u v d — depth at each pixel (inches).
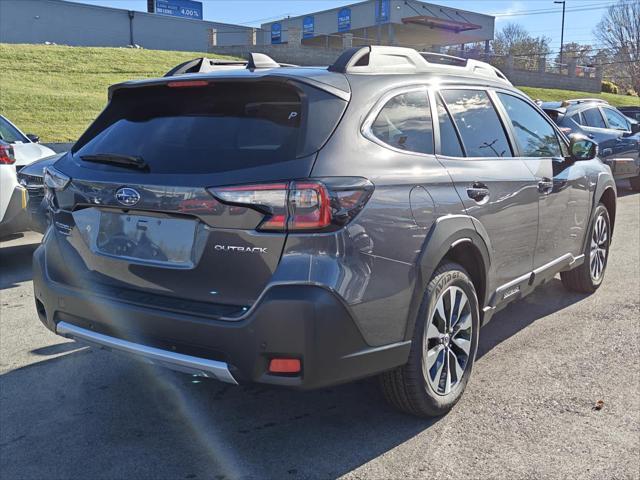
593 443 132.7
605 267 243.8
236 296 115.0
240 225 113.8
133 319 124.5
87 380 165.5
